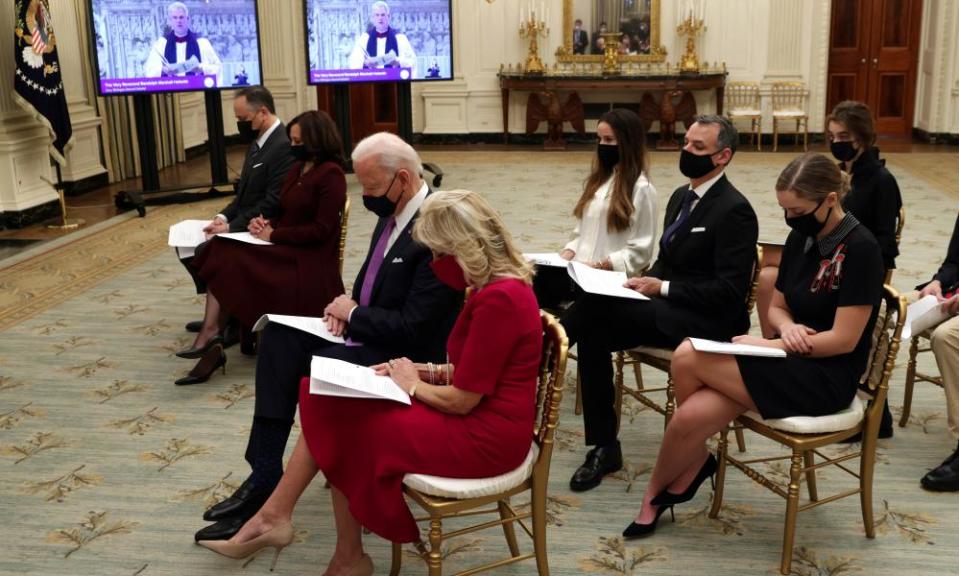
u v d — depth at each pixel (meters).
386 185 2.95
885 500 3.16
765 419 2.71
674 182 9.47
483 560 2.84
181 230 4.52
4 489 3.30
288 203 4.18
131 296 5.70
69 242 7.17
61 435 3.74
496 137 12.73
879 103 12.36
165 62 8.48
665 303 3.21
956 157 10.70
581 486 3.26
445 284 2.89
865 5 12.06
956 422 3.18
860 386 2.91
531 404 2.46
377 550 2.92
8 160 7.51
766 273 3.71
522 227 7.38
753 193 8.77
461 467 2.40
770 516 3.08
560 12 12.09
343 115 10.22
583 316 3.23
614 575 2.75
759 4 11.88
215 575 2.77
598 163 3.79
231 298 4.18
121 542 2.96
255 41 8.93
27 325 5.14
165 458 3.54
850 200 3.72
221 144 9.08
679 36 11.99
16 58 7.43
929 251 6.43
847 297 2.69
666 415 3.34
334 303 3.08
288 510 2.69
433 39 9.91
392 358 3.01
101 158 9.81
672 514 3.06
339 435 2.50
